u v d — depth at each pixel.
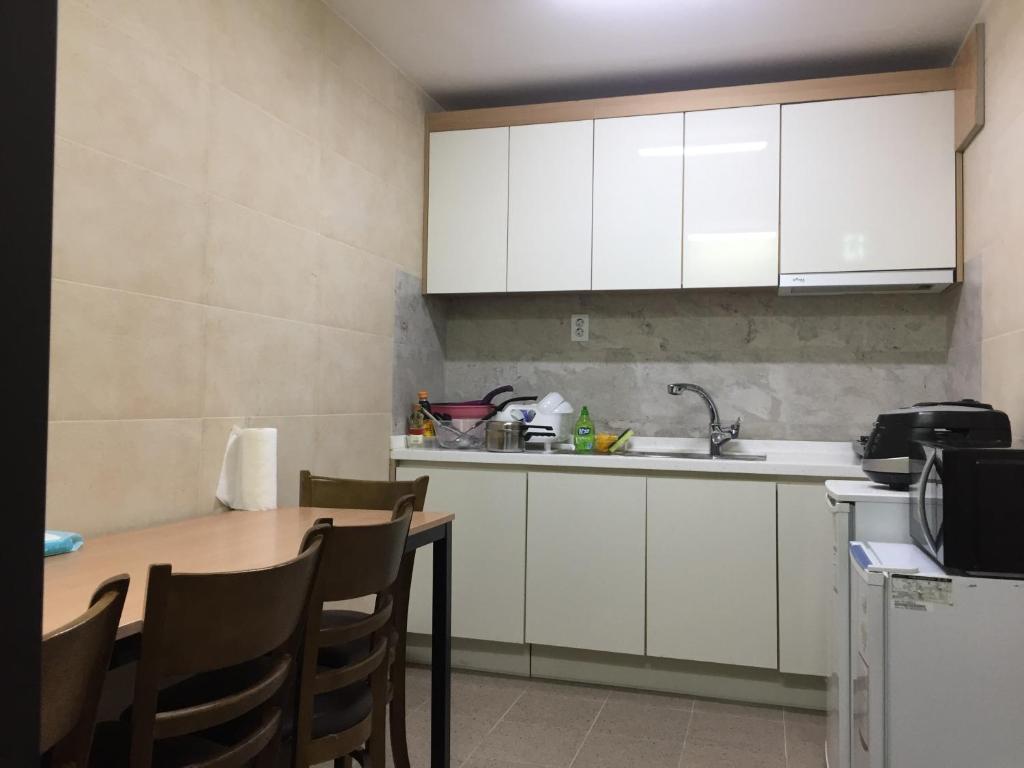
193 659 1.07
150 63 1.95
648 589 2.99
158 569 1.02
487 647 3.21
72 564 1.45
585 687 3.04
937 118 3.00
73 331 1.73
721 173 3.21
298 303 2.61
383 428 3.22
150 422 1.96
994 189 2.57
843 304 3.42
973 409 2.11
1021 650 1.62
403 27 2.95
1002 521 1.64
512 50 3.14
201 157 2.14
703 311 3.59
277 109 2.49
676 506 2.97
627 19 2.86
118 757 1.18
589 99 3.56
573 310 3.76
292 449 2.58
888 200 3.04
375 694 1.67
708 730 2.62
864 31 2.92
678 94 3.26
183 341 2.07
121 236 1.86
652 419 3.64
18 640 0.34
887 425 2.17
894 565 1.73
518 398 3.69
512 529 3.15
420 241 3.56
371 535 1.50
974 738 1.64
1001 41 2.48
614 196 3.33
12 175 0.34
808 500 2.83
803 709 2.85
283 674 1.26
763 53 3.13
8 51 0.34
